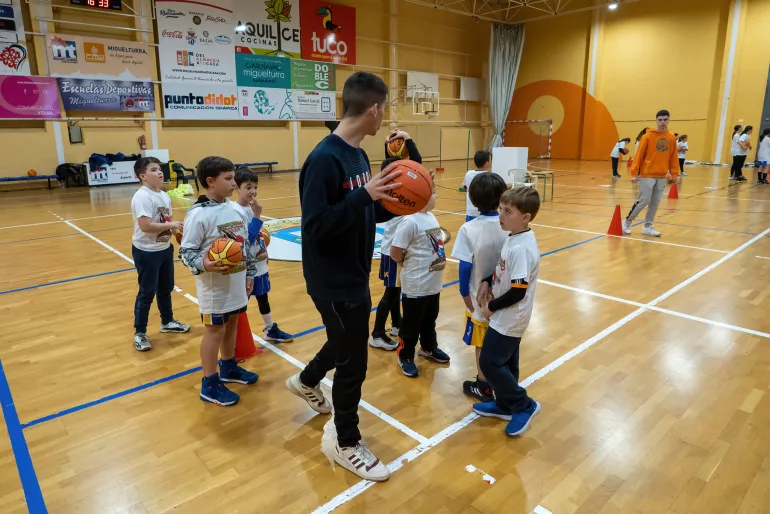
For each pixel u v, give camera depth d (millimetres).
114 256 5668
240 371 2891
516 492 1967
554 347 3262
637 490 1970
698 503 1894
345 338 1938
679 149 13789
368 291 1998
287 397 2719
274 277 4855
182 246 2486
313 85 15633
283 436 2365
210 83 13508
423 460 2176
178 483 2037
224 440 2334
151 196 3141
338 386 2029
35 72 11180
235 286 2590
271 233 6832
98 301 4223
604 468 2104
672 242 6078
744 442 2262
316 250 1881
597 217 7852
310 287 1944
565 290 4359
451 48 19359
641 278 4676
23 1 10812
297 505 1907
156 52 12617
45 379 2912
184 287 4582
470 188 2484
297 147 15812
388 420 2488
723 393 2682
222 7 13375
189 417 2525
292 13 14758
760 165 11672
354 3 16109
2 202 9664
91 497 1960
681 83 16609
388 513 1861
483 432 2383
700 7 15820
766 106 15086
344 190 1815
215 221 2551
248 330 3176
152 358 3178
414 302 2801
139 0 12133
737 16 15047
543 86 19969
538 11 19297
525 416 2354
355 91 1808
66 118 11594
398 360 3057
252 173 3043
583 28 18453
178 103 13039
